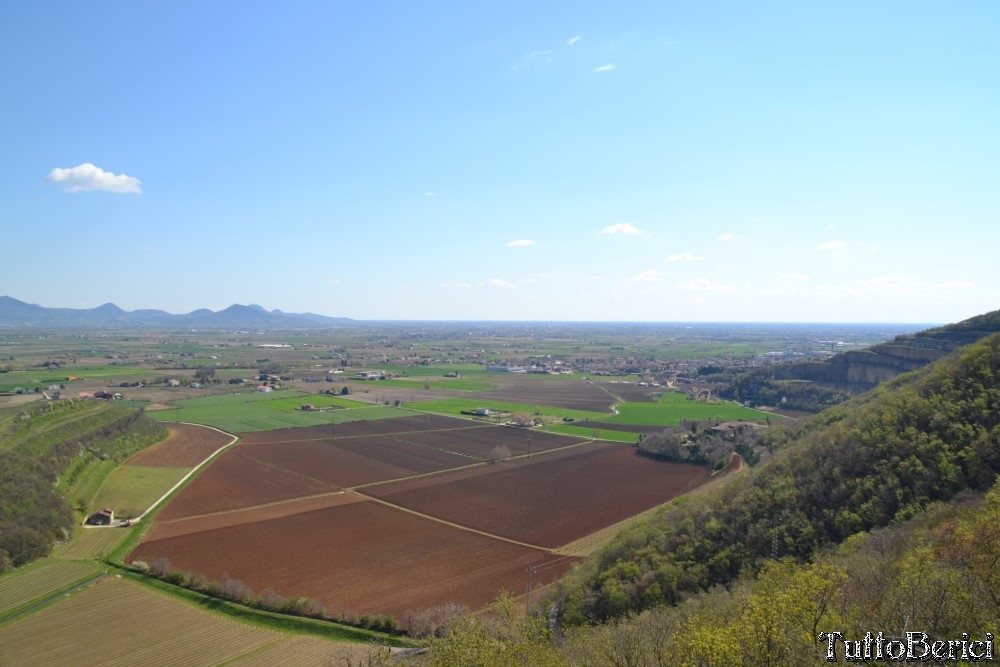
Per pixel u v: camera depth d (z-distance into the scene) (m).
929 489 55.91
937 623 26.27
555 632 54.31
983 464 54.78
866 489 59.31
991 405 61.56
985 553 28.89
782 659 25.16
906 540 43.69
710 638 25.91
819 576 30.22
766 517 61.75
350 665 51.66
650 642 33.84
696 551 60.66
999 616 25.66
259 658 53.84
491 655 33.00
